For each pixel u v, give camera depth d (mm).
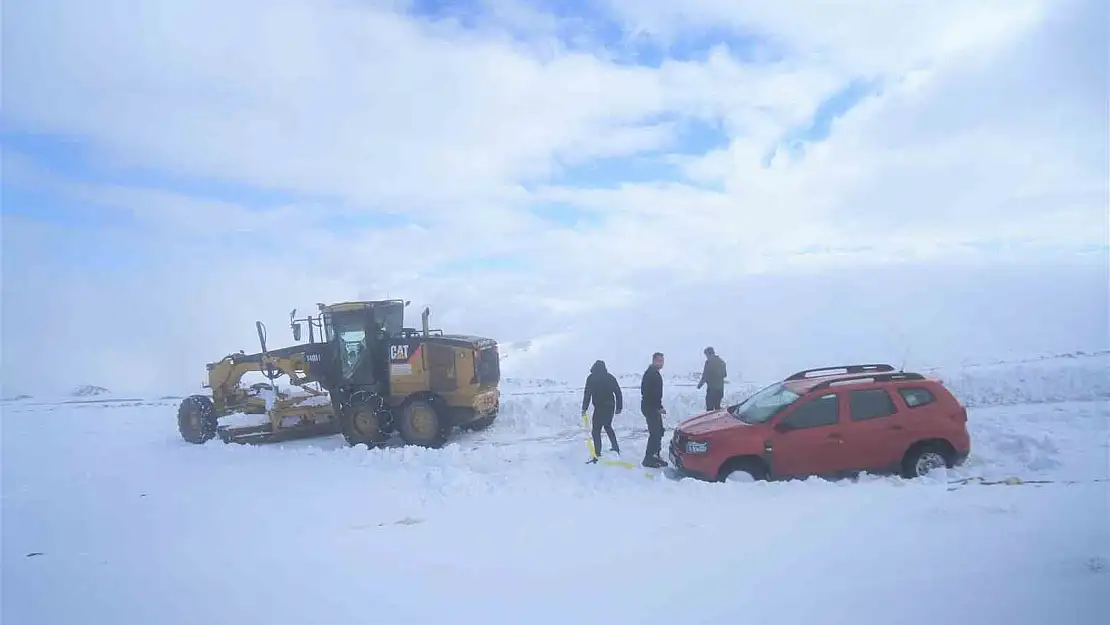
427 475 10703
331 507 9016
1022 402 14438
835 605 4691
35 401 26016
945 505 7105
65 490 11055
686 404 15930
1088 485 8141
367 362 14672
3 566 7020
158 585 6176
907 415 9695
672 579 5527
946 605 4516
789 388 10531
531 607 5137
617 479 10070
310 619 5141
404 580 5926
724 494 8734
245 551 7152
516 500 8961
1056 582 4727
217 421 16047
